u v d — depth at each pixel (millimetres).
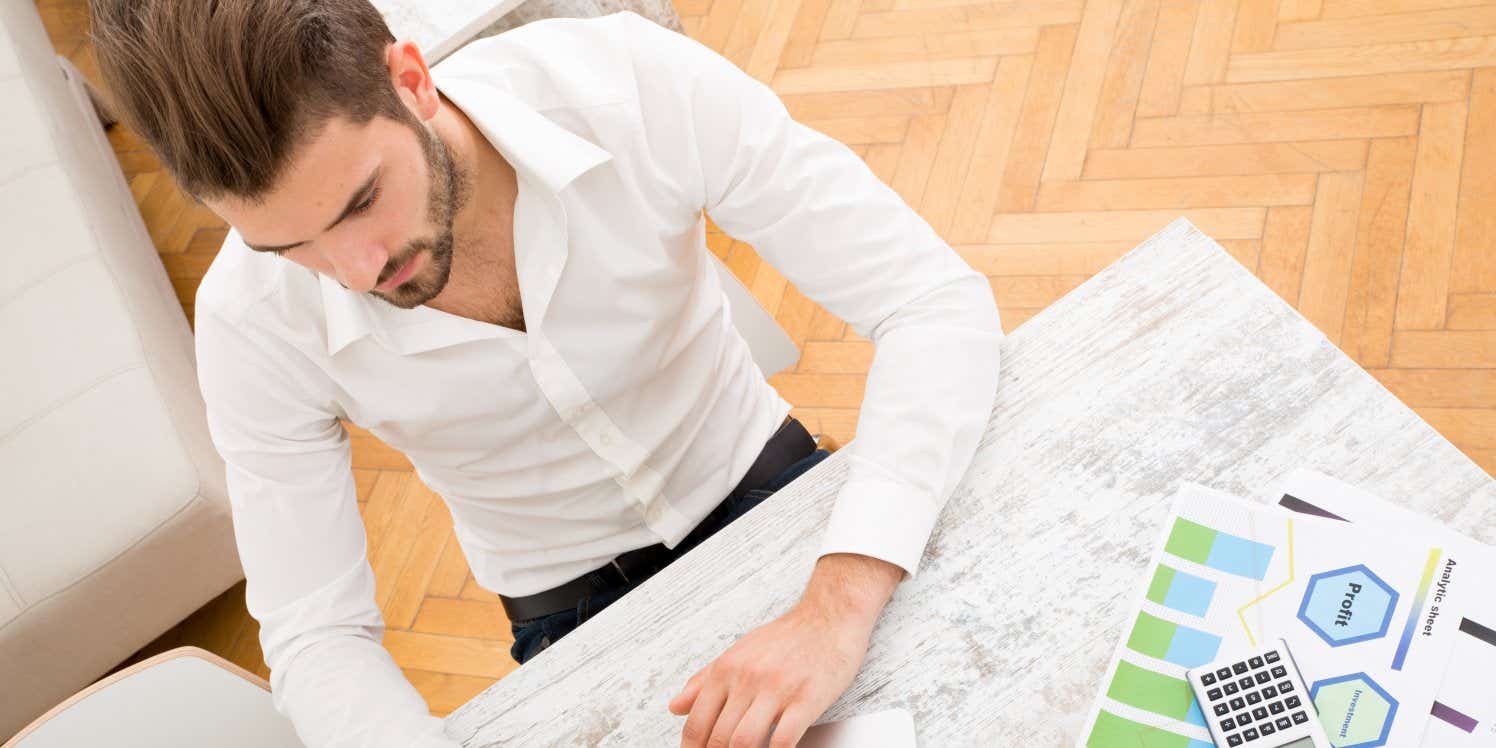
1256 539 878
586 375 1141
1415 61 2125
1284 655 820
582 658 993
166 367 2053
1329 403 924
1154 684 842
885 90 2453
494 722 981
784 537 1008
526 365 1115
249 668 2176
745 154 1085
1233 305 1002
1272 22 2271
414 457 1234
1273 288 1976
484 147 1035
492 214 1045
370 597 1189
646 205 1079
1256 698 810
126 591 1924
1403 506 865
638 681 962
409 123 901
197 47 773
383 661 1119
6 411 1984
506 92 1048
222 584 2055
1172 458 937
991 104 2357
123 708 1182
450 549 2172
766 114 1092
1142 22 2359
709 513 1331
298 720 1085
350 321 1051
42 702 1948
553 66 1052
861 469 999
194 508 1908
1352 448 899
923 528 957
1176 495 914
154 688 1192
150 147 842
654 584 1019
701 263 1213
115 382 1982
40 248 2162
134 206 2648
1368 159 2051
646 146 1060
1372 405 914
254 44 780
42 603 1854
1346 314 1919
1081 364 1023
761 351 1546
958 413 1003
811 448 1387
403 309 1054
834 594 938
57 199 2215
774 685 897
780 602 968
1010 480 976
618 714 949
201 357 1131
